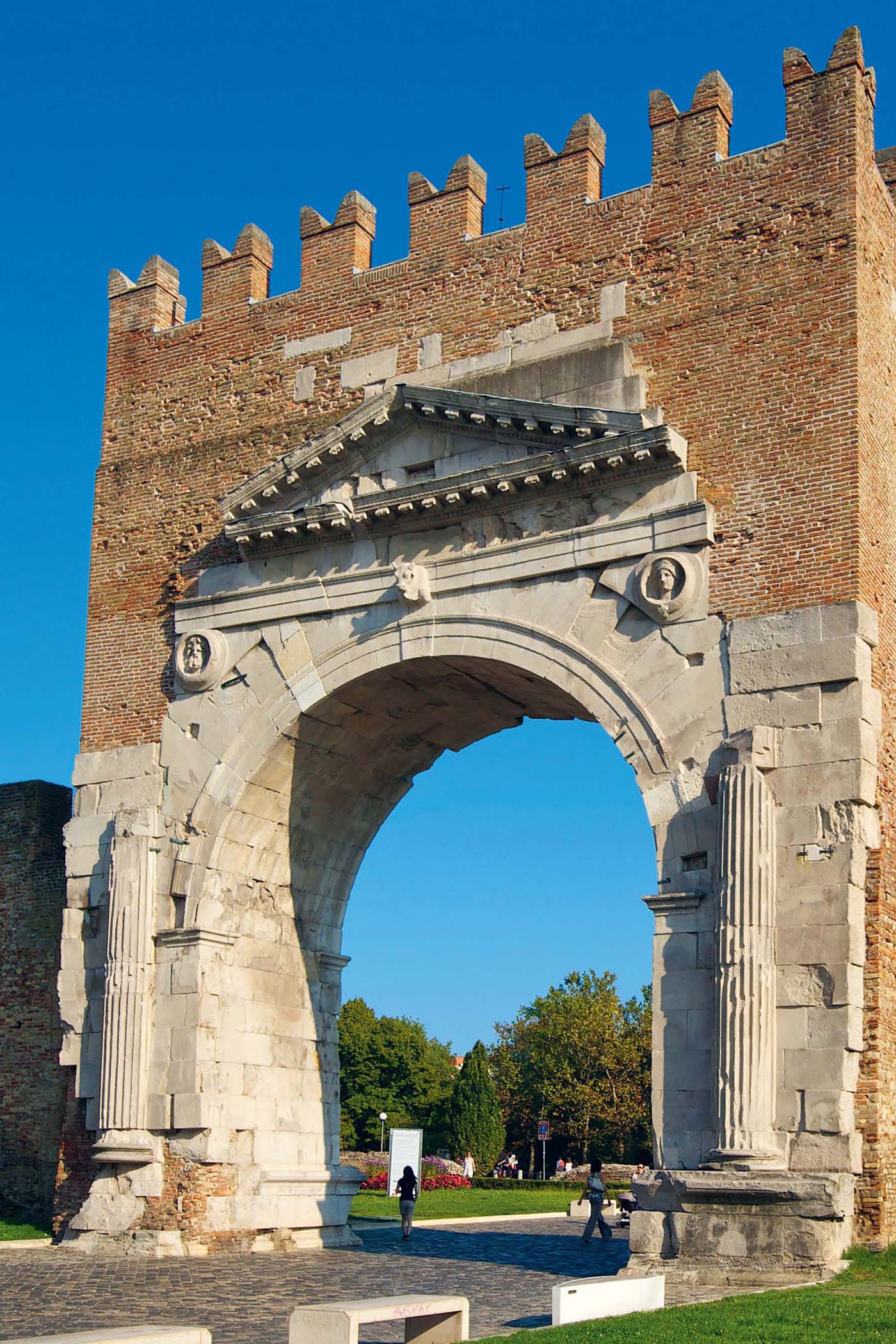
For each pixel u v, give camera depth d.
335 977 39.44
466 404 33.56
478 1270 30.78
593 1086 101.50
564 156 35.38
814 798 28.86
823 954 28.09
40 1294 27.11
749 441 31.30
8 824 43.84
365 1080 112.00
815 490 30.34
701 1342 19.23
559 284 34.75
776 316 31.66
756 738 29.22
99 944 37.09
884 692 30.22
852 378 30.48
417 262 36.91
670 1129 29.09
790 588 30.12
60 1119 40.75
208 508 38.72
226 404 39.12
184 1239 33.78
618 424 31.72
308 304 38.44
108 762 38.00
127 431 40.50
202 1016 35.09
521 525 33.28
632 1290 23.12
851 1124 27.59
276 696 35.97
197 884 35.94
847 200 31.42
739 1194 27.33
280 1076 37.03
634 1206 29.72
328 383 37.59
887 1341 19.05
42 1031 41.69
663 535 31.41
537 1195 64.19
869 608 29.80
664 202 33.75
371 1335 23.11
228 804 36.12
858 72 32.06
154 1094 35.06
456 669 34.62
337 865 39.53
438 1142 111.31
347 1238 37.38
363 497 34.88
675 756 30.55
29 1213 40.44
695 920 29.64
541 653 32.47
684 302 32.91
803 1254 26.66
